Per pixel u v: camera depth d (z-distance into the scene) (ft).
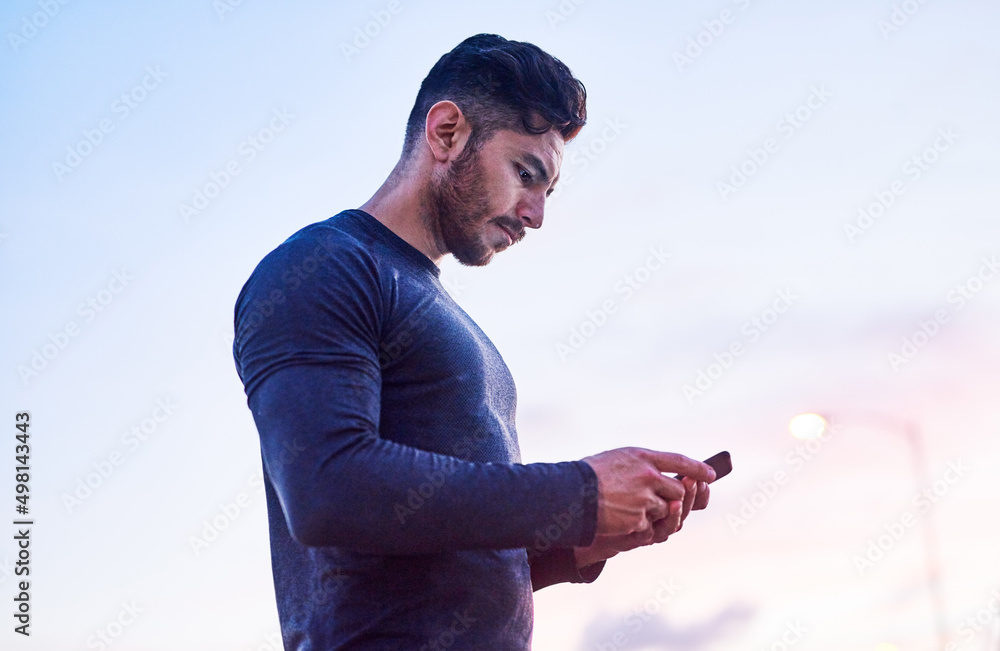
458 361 5.45
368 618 5.00
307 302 4.97
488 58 6.06
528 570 5.57
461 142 5.99
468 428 5.39
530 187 6.09
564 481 4.80
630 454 5.14
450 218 6.05
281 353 4.86
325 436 4.63
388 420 5.25
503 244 6.18
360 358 4.96
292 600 5.32
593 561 6.12
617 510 4.87
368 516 4.52
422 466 4.67
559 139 6.17
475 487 4.65
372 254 5.47
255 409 4.89
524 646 5.32
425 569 5.06
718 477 5.61
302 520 4.56
